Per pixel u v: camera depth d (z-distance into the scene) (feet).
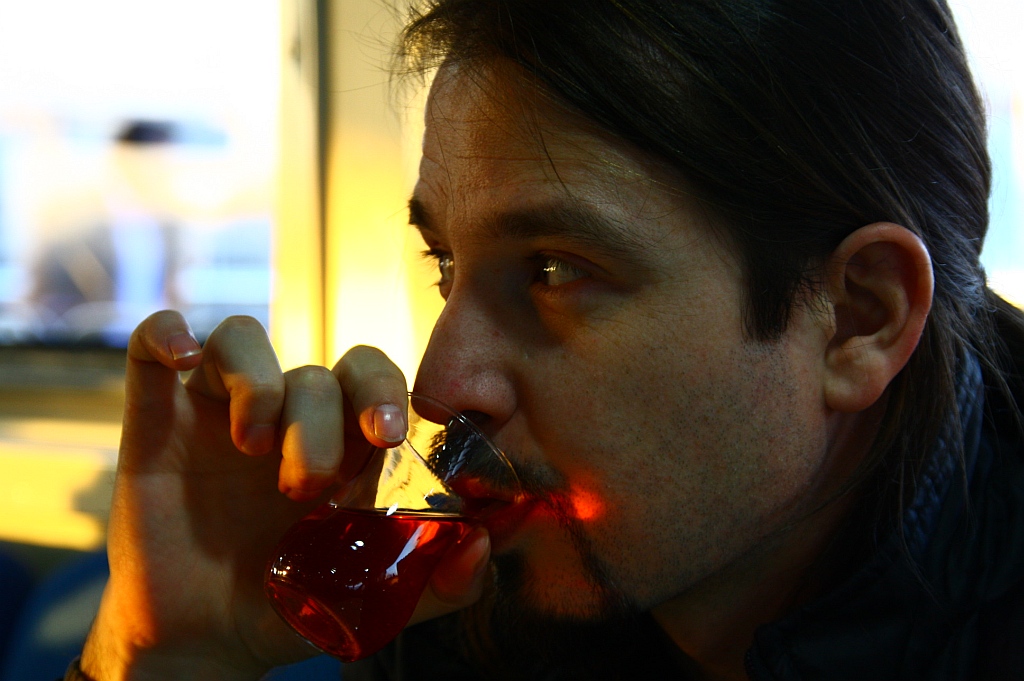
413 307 5.75
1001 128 4.82
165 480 3.18
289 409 2.80
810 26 2.61
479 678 3.61
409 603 2.50
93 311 7.07
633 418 2.60
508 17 2.58
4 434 6.66
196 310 6.72
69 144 6.88
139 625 3.11
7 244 7.13
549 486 2.66
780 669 2.70
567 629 2.91
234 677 3.17
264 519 3.22
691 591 3.06
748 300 2.60
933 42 2.94
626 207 2.50
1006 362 3.26
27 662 4.71
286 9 5.99
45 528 6.26
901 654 2.71
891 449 2.89
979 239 3.21
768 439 2.67
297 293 6.18
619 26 2.49
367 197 5.88
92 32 6.64
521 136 2.56
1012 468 2.96
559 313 2.63
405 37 3.40
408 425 2.65
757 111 2.55
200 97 6.43
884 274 2.71
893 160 2.80
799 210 2.62
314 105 5.96
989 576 2.73
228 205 6.46
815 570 3.00
